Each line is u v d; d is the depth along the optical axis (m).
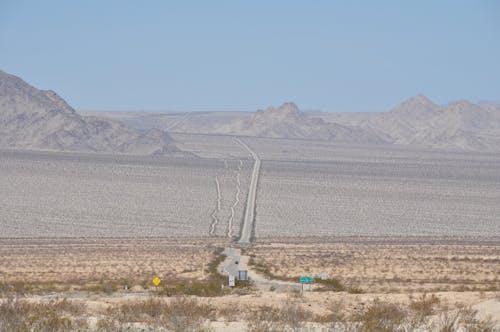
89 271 123.56
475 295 59.69
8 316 37.53
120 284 88.69
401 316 41.66
